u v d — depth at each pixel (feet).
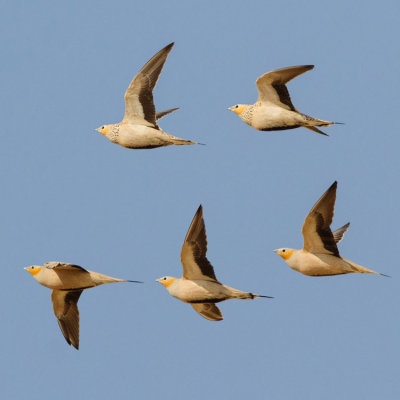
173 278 83.51
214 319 88.38
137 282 85.87
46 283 87.10
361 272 82.48
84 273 86.33
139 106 88.48
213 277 80.64
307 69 86.07
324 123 88.17
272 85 88.53
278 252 84.17
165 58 87.10
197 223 79.30
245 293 80.64
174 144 89.25
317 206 80.28
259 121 89.66
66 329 90.02
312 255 83.05
